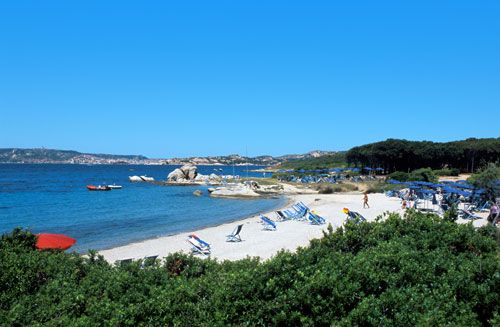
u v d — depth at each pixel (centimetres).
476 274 607
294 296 520
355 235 782
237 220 3441
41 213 3988
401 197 4925
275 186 7300
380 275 585
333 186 6912
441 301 543
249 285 542
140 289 614
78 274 713
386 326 491
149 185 8881
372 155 10106
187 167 10288
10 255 706
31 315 553
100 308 537
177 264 766
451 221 850
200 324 515
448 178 7969
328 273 564
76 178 11488
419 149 9850
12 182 9306
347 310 530
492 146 9225
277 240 2325
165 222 3388
